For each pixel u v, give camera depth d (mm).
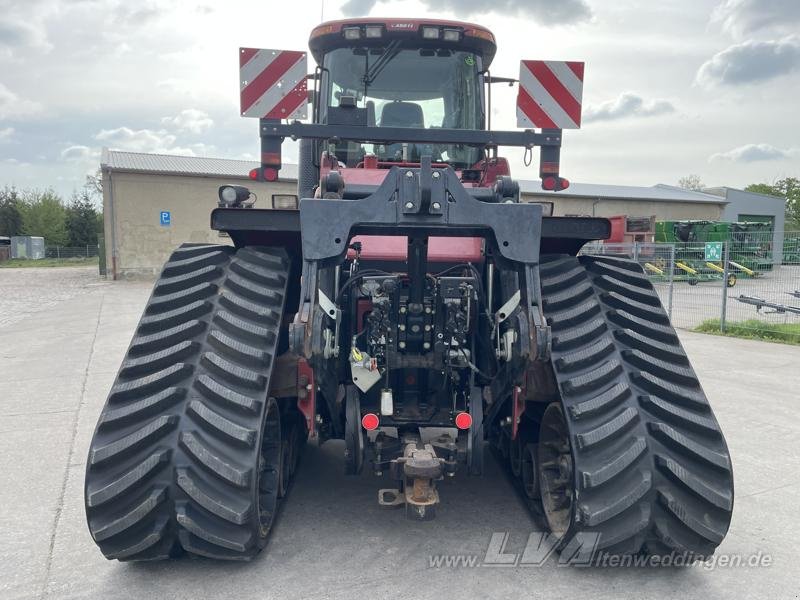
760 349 9977
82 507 3836
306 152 4742
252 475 2834
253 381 3008
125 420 2857
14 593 2863
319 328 2848
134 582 2938
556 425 3445
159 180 24250
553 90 3723
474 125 4691
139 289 20406
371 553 3229
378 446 3277
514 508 3816
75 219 60719
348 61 4645
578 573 3051
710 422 2990
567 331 3299
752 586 2957
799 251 12406
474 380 3484
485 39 4586
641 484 2781
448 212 2916
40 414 5957
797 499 4008
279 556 3186
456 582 2957
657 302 3518
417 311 3221
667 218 35750
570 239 3670
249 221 3287
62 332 11258
